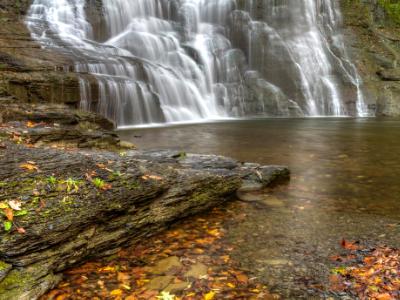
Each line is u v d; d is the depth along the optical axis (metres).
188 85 21.27
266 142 12.18
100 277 3.71
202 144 11.54
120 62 17.72
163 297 3.32
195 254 4.21
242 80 24.80
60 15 22.59
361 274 3.66
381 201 6.11
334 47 28.30
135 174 4.94
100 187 4.38
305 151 10.55
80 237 3.89
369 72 27.91
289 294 3.40
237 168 7.09
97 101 15.00
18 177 4.13
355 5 30.94
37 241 3.48
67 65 15.52
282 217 5.36
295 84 25.19
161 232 4.85
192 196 5.34
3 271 3.22
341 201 6.10
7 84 12.30
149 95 17.39
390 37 31.25
